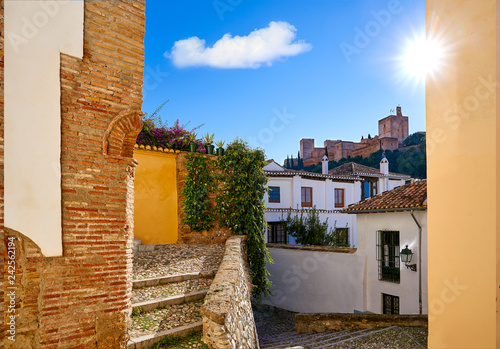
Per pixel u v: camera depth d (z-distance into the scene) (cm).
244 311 535
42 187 361
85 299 386
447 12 305
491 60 255
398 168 6838
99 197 406
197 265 754
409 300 1071
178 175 1052
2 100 339
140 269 714
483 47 263
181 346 416
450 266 292
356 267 1239
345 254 1279
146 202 1005
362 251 1243
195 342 427
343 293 1266
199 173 1039
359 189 2302
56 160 372
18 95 349
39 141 361
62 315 368
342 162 9594
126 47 441
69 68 389
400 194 1212
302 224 1756
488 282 254
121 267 419
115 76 429
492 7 256
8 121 341
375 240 1201
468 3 279
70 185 384
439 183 310
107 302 403
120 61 435
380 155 8144
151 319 489
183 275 669
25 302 346
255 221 1102
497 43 251
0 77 338
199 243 1016
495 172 250
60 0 382
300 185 2034
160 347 415
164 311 523
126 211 430
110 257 410
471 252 270
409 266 1061
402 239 1109
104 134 415
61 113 381
